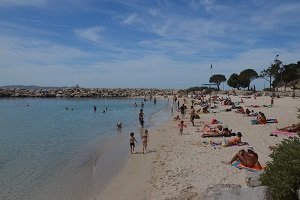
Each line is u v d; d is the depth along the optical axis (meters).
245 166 17.61
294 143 11.99
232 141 23.83
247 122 37.38
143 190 16.11
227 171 17.20
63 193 16.81
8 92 159.00
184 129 35.69
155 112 69.94
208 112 52.75
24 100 136.50
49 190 17.39
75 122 52.62
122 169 20.45
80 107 91.75
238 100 81.75
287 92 97.38
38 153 27.25
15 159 25.08
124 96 160.25
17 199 16.23
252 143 23.98
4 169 21.95
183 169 18.48
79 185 18.00
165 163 20.44
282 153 11.69
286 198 10.49
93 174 19.89
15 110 82.69
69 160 24.16
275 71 119.12
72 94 160.00
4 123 52.69
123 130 40.50
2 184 18.66
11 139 35.66
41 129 44.22
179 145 25.94
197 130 34.31
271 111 48.81
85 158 24.56
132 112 71.75
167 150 24.44
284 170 10.96
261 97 90.94
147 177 18.14
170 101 118.00
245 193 10.08
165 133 34.09
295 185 10.62
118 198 15.51
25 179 19.58
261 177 11.77
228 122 38.16
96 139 33.81
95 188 17.25
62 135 37.81
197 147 24.34
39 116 65.19
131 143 25.17
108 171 20.36
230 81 145.00
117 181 18.06
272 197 10.23
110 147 28.55
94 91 169.75
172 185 16.06
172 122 45.03
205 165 18.77
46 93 161.75
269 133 28.23
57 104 108.25
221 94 126.81
